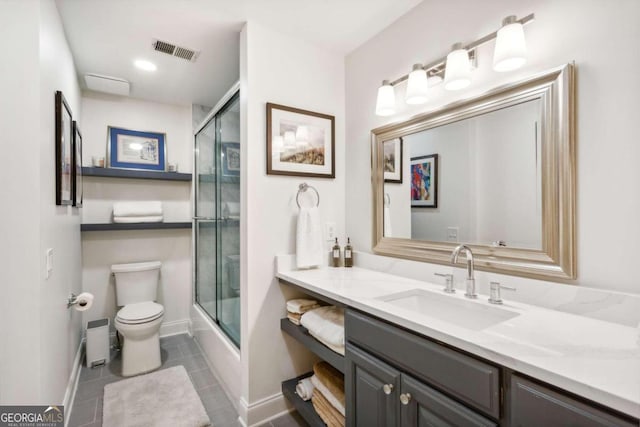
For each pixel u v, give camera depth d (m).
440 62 1.49
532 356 0.77
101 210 2.83
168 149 3.13
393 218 1.82
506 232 1.29
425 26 1.61
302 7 1.65
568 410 0.68
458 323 1.29
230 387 2.05
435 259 1.58
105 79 2.47
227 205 2.32
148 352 2.38
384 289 1.46
